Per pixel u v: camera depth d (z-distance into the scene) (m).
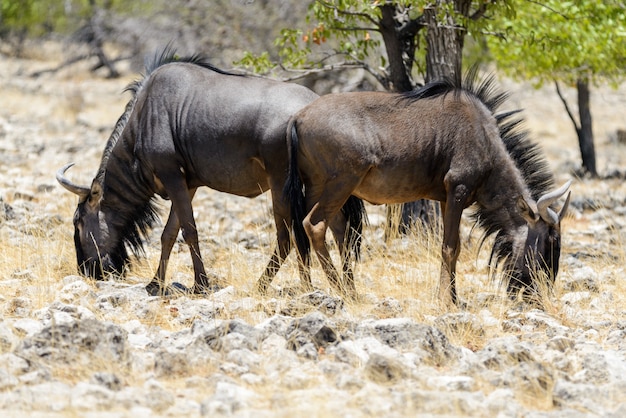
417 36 45.75
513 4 43.88
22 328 26.30
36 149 75.81
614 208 57.50
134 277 36.56
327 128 31.12
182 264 38.69
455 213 31.50
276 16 84.06
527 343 26.19
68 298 30.94
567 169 74.88
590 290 35.16
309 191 32.62
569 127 105.94
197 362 23.80
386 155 31.20
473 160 31.48
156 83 34.41
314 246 31.78
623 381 23.23
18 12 150.50
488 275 35.38
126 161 35.12
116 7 134.25
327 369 23.44
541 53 50.41
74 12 148.88
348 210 34.25
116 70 144.38
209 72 34.38
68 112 105.62
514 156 32.06
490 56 64.19
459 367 24.44
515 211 31.98
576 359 25.41
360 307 30.94
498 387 23.06
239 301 30.47
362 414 20.45
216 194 60.47
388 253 39.56
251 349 25.28
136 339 26.42
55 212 48.56
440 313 30.61
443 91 32.09
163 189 35.41
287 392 21.89
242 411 20.48
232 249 39.91
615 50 52.28
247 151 33.03
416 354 24.78
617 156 87.44
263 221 49.94
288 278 35.81
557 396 21.94
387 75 45.09
